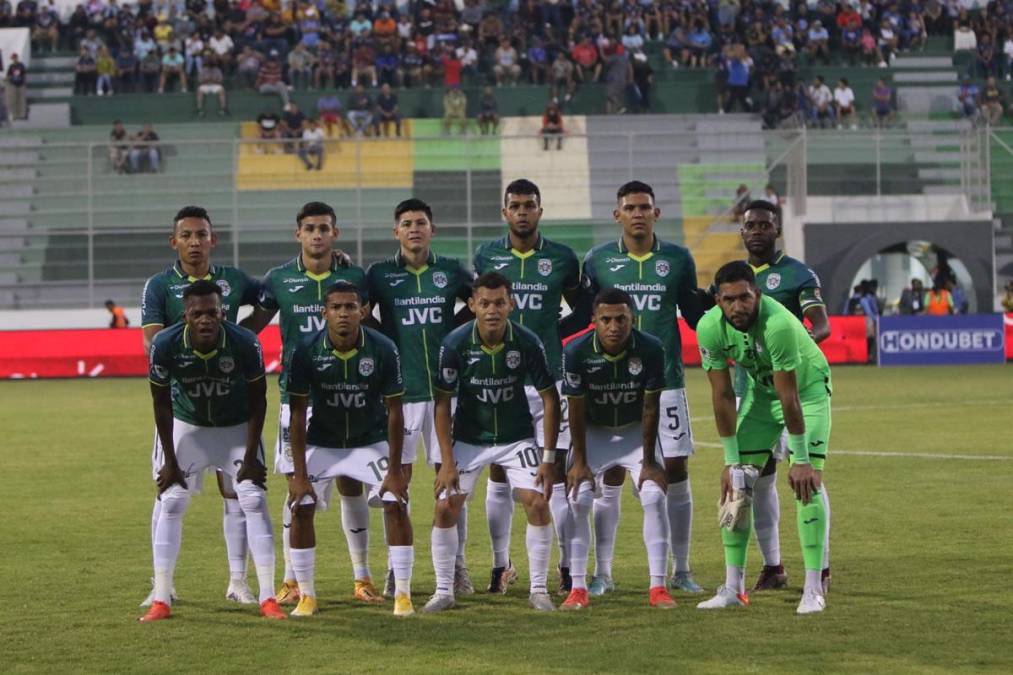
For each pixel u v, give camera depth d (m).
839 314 39.06
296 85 45.88
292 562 9.94
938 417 22.98
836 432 21.00
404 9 49.72
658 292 11.14
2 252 40.03
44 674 8.12
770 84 44.59
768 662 8.12
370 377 9.88
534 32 47.06
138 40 46.91
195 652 8.59
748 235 11.11
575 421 10.02
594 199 41.78
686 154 42.41
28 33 48.91
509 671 8.01
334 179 41.53
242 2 48.28
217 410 10.01
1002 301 38.97
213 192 41.16
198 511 14.63
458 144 42.22
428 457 11.33
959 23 48.34
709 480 16.41
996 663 8.02
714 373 9.83
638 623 9.27
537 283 11.26
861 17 48.12
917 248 40.56
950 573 10.65
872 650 8.36
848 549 11.78
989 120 45.59
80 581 11.00
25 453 19.91
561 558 10.74
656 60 47.28
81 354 35.19
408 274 11.21
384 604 10.12
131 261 40.16
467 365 10.05
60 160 41.53
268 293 11.00
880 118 44.31
